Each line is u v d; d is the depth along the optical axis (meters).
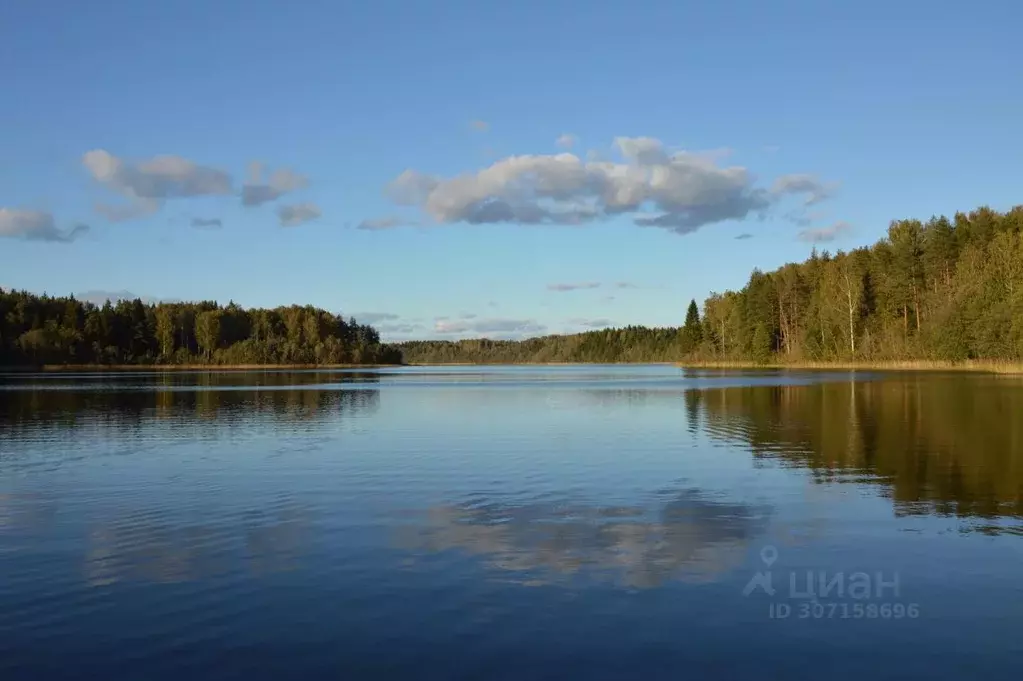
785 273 141.00
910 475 19.97
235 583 11.60
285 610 10.44
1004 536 13.85
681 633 9.59
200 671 8.64
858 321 118.19
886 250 116.38
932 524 14.75
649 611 10.31
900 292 109.88
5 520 15.84
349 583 11.55
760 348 137.62
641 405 46.59
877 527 14.56
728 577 11.69
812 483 19.08
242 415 40.91
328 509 16.67
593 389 69.06
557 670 8.60
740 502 16.98
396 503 17.23
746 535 14.09
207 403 50.56
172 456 25.03
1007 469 20.67
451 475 20.95
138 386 77.06
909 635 9.52
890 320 113.00
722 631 9.65
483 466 22.50
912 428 30.47
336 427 34.31
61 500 17.86
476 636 9.52
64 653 9.13
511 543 13.73
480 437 29.98
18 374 127.06
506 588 11.27
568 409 44.28
